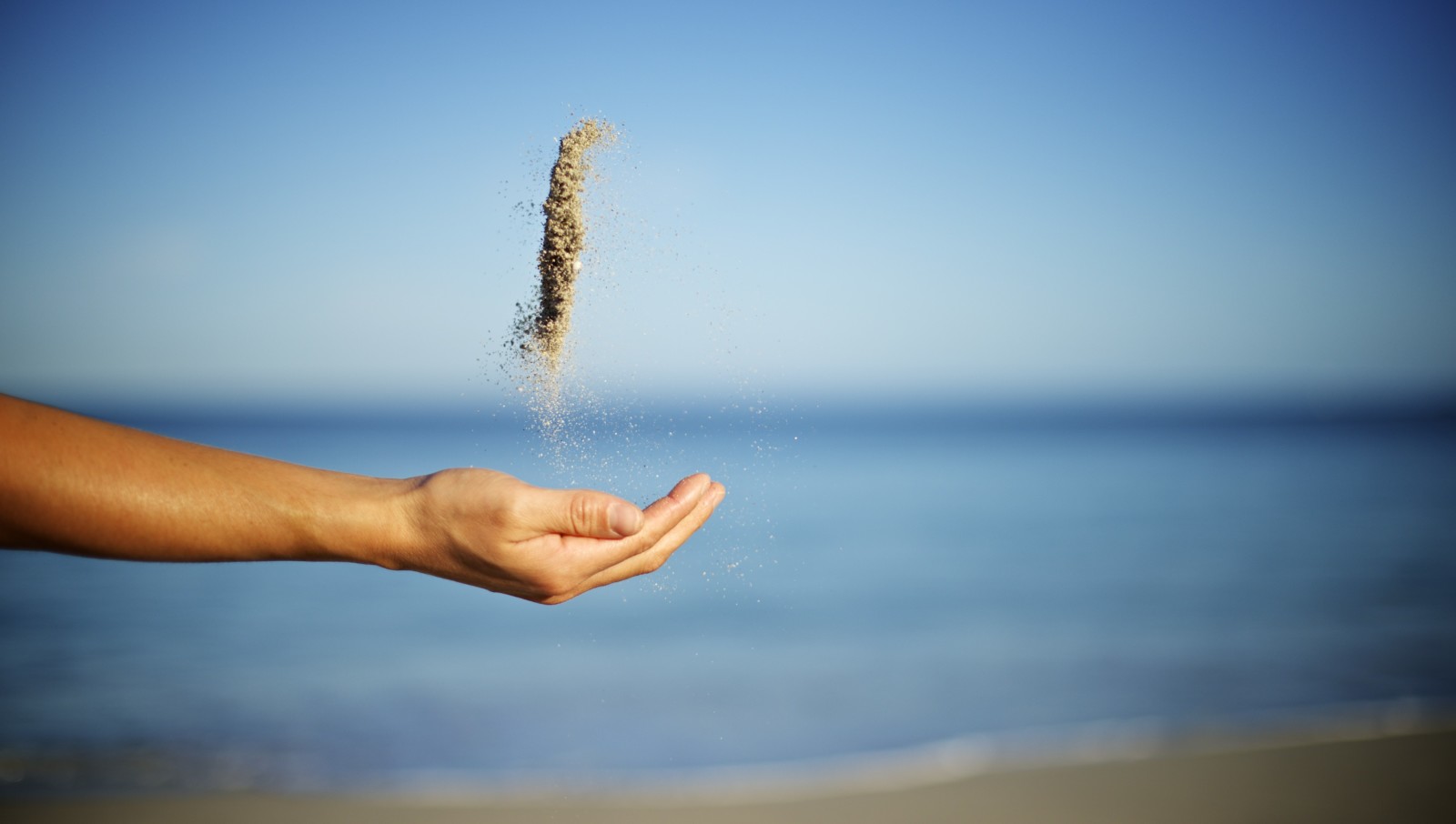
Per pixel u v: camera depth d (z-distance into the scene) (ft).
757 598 62.90
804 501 121.80
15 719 36.14
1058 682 40.47
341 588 64.39
